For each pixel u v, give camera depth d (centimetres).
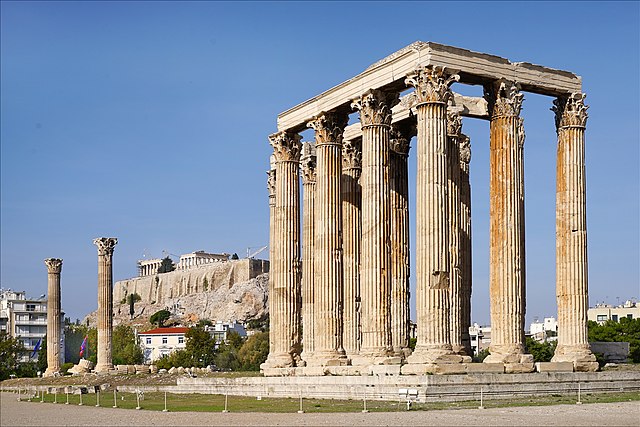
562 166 5634
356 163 6669
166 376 9406
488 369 4900
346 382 5238
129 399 6588
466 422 3425
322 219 6081
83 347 15950
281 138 6600
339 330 6019
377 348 5434
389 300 5512
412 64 5262
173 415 4488
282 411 4425
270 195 7869
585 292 5509
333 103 6034
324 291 6016
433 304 4912
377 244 5525
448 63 5159
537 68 5509
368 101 5631
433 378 4603
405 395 4578
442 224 4978
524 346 5209
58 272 12575
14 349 16462
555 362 5250
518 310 5178
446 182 5041
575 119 5622
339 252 6084
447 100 5134
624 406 4119
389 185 5647
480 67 5266
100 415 4769
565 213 5578
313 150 7188
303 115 6347
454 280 5150
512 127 5309
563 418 3516
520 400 4600
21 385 11369
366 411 4147
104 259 11375
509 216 5231
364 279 5538
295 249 6562
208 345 19250
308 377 5616
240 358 18188
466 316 6247
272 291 6862
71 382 10450
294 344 6475
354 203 6606
